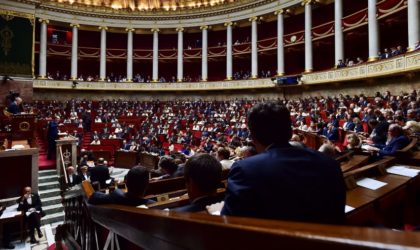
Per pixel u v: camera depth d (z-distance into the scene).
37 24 30.17
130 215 1.50
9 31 22.09
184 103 28.12
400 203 3.20
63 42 31.39
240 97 29.25
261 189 1.27
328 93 22.16
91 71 33.53
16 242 9.27
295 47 27.02
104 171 8.65
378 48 18.64
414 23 15.57
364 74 17.98
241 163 1.42
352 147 6.23
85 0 31.77
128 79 31.84
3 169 10.56
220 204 1.96
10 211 9.60
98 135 20.44
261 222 0.82
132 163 17.14
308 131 12.75
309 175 1.32
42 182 12.77
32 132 13.16
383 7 18.30
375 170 3.78
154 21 32.31
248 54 30.38
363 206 2.62
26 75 22.55
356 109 14.05
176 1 32.78
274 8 27.02
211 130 19.28
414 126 7.58
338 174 1.41
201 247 0.94
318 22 26.66
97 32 33.59
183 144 17.61
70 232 4.26
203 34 31.28
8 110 14.17
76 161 14.03
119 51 32.72
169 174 5.21
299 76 23.47
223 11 30.16
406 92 15.86
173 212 1.22
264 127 1.59
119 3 32.66
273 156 1.40
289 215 1.22
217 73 33.47
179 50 31.95
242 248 0.77
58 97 29.62
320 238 0.58
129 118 24.53
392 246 0.48
